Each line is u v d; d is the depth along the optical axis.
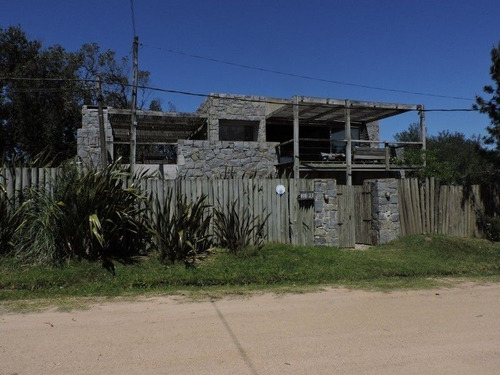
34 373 3.81
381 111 18.61
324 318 5.70
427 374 3.95
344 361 4.21
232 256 9.12
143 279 7.48
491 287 7.88
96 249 8.14
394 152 20.28
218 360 4.18
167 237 8.70
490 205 13.28
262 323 5.43
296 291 7.29
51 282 7.07
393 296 7.05
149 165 16.23
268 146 17.56
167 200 9.24
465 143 31.69
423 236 11.83
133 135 14.02
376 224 12.13
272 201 10.66
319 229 10.98
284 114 19.12
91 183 8.17
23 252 7.93
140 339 4.75
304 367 4.05
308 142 21.67
